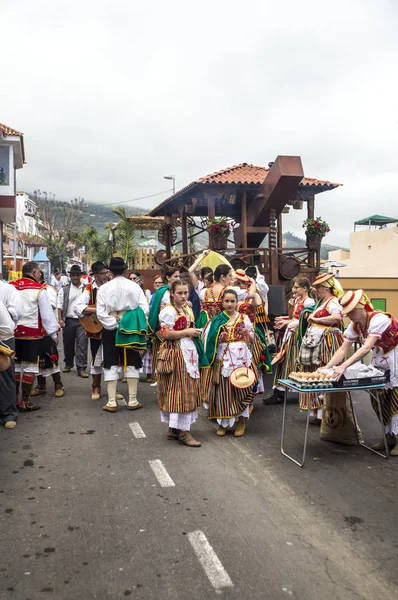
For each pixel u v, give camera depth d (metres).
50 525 3.56
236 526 3.55
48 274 32.75
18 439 5.52
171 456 5.01
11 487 4.22
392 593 2.81
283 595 2.77
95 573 2.97
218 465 4.77
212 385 5.67
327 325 5.80
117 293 6.63
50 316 6.79
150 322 6.66
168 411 5.30
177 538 3.37
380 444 5.26
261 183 11.55
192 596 2.76
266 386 8.41
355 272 32.47
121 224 31.97
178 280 5.45
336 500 4.00
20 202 72.62
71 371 9.83
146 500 3.97
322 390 4.64
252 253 11.95
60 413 6.64
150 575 2.95
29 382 6.67
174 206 14.53
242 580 2.91
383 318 4.82
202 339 6.30
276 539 3.38
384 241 32.19
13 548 3.25
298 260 11.42
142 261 20.14
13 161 24.31
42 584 2.86
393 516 3.74
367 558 3.16
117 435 5.69
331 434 5.50
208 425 6.25
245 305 6.73
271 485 4.30
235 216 14.49
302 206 12.36
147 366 8.83
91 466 4.71
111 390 6.75
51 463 4.79
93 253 53.84
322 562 3.11
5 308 5.83
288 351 6.66
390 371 4.95
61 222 64.31
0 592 2.79
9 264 39.38
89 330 7.31
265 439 5.62
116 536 3.40
